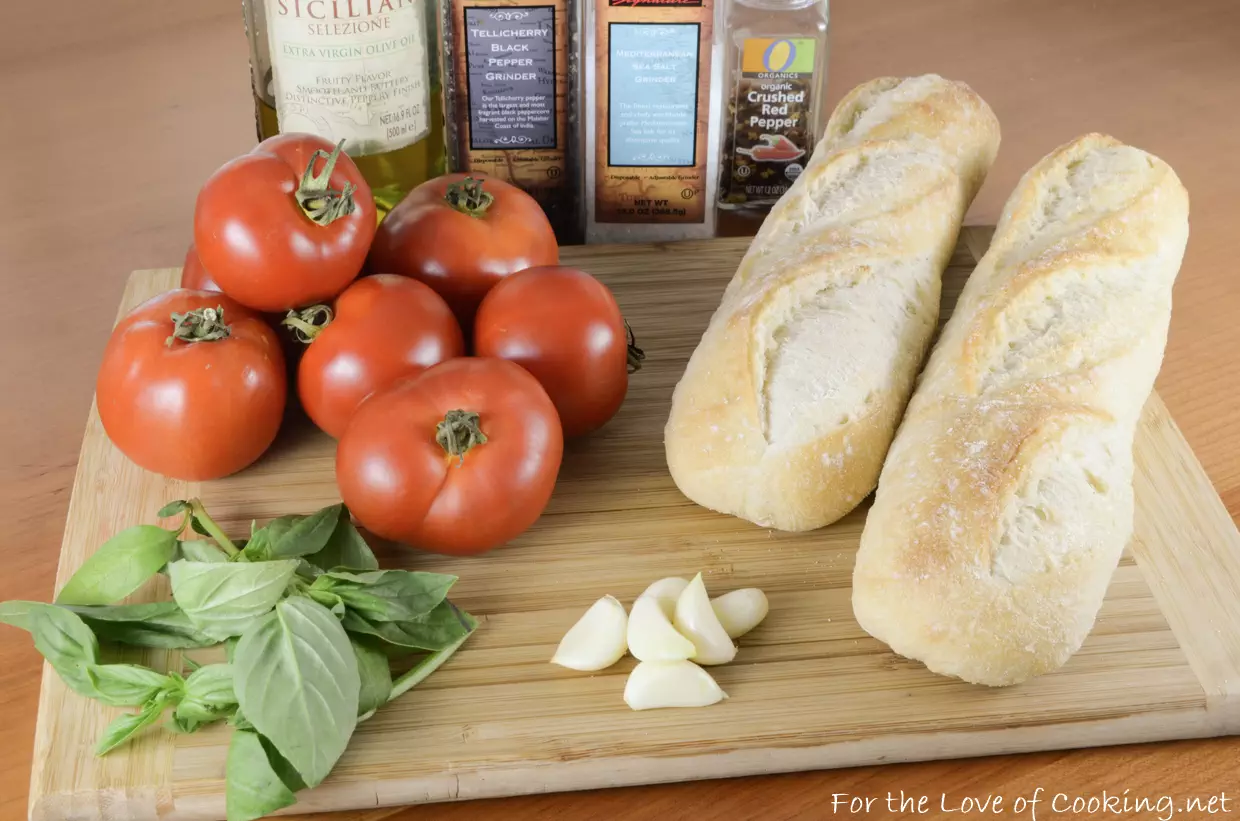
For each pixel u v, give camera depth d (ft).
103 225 2.52
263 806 1.64
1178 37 3.08
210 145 2.71
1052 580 1.75
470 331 2.14
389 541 1.95
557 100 2.34
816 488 1.90
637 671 1.76
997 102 2.84
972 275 2.10
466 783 1.72
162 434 1.92
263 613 1.71
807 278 1.99
